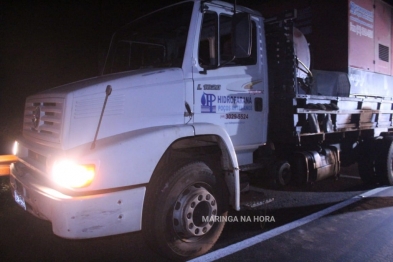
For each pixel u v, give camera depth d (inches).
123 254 147.1
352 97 242.5
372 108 265.7
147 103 137.3
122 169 121.6
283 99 193.2
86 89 128.1
